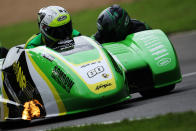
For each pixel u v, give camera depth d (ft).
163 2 301.43
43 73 73.67
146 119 59.93
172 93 85.20
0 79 80.84
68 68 72.18
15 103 76.13
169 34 221.25
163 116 59.62
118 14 94.32
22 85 75.87
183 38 203.21
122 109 72.59
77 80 70.33
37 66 75.05
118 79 72.43
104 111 73.41
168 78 82.89
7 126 79.10
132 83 81.41
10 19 357.82
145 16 273.33
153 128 56.08
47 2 194.59
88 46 78.18
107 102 69.87
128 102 83.51
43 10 83.46
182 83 101.71
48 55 75.77
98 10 315.58
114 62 76.43
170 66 82.84
